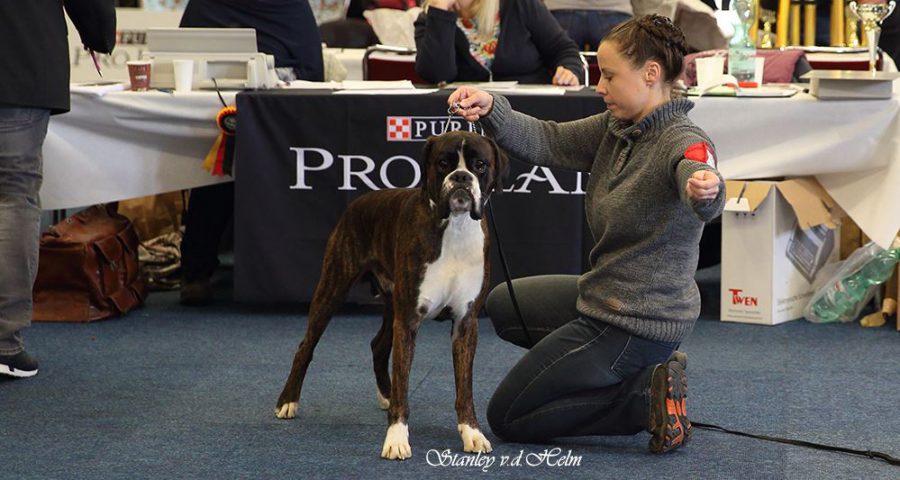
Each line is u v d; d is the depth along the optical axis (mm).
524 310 4367
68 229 6301
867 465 3854
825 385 4906
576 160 4152
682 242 3795
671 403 3877
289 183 6062
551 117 5867
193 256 6594
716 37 8250
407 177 6020
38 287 6246
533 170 5949
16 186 4965
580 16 8414
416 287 3836
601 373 3914
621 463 3855
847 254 6609
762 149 6008
